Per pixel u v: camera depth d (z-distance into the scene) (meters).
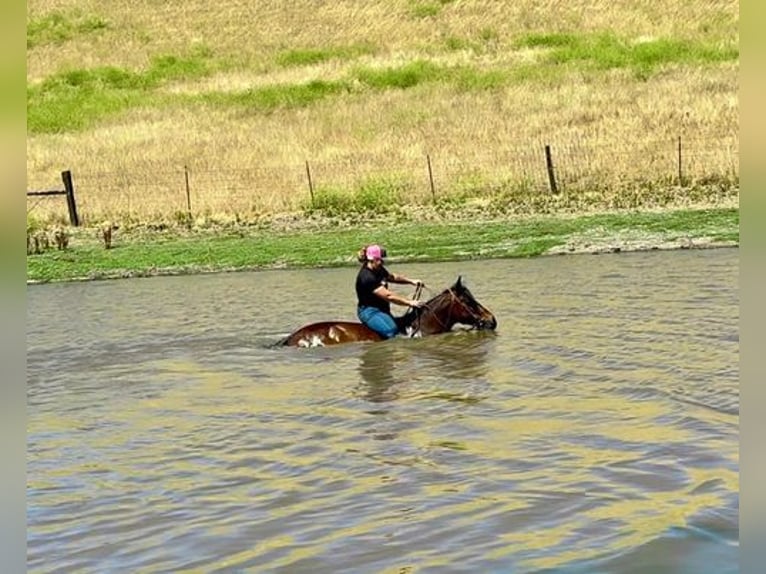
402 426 11.89
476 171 35.59
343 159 39.09
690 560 7.52
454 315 17.45
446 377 14.37
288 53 61.25
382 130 43.34
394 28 63.97
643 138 37.50
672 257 24.55
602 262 24.70
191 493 10.01
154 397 14.41
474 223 30.92
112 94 56.50
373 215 33.25
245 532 8.84
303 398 13.71
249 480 10.30
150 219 35.19
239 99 52.22
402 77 52.59
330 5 67.88
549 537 8.16
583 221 29.55
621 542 7.93
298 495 9.70
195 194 37.41
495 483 9.57
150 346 18.38
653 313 17.83
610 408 11.93
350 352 16.73
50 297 26.08
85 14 70.88
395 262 27.52
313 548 8.34
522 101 45.19
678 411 11.50
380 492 9.59
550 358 14.97
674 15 58.56
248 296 24.00
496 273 24.41
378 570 7.79
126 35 67.75
